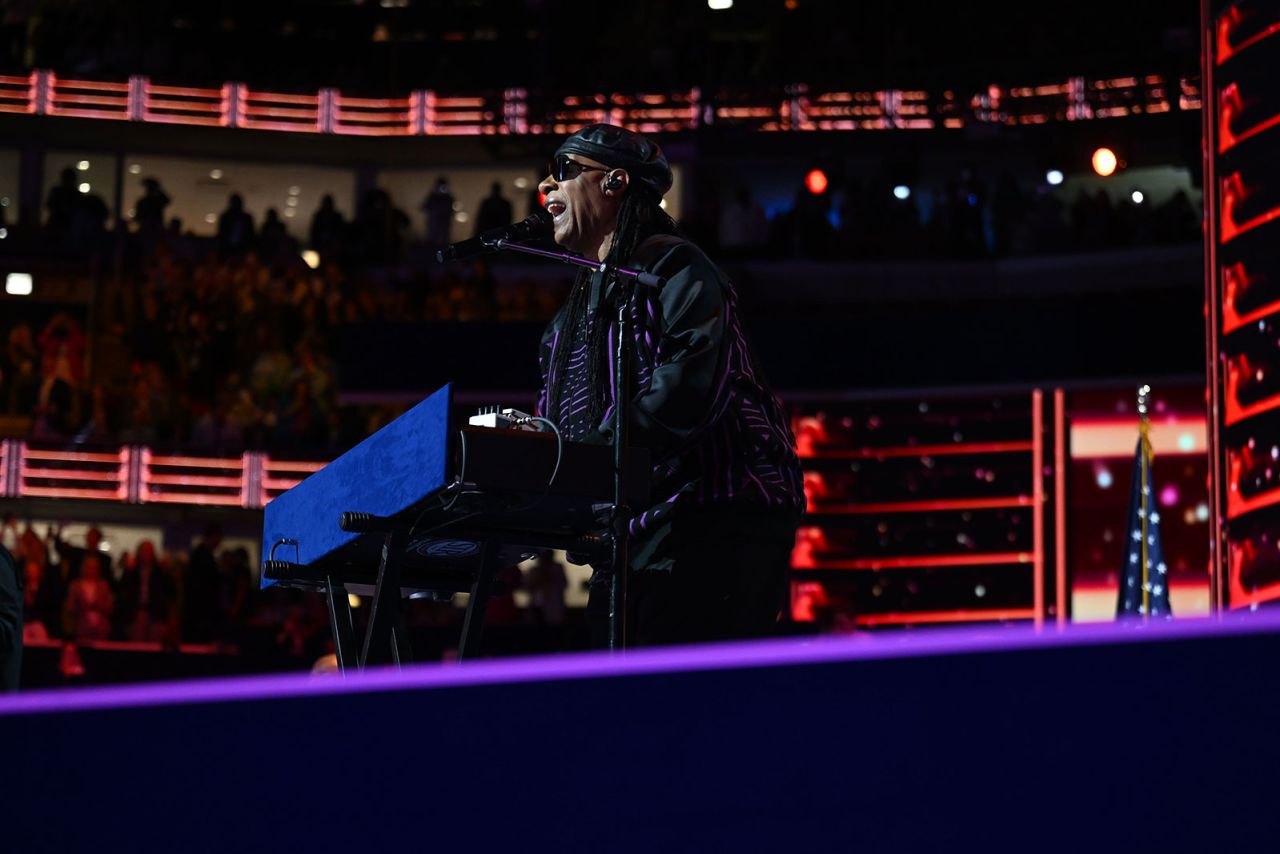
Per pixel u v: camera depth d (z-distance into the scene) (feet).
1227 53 56.08
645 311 23.56
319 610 98.89
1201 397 110.42
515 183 140.97
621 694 14.79
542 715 14.76
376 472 20.88
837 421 115.03
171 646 96.53
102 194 139.54
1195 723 13.58
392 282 121.19
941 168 132.36
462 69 141.69
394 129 138.72
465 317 118.93
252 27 146.51
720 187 134.72
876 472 114.32
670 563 22.70
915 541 112.98
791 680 14.66
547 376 25.55
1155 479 111.14
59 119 135.54
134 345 120.88
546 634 92.22
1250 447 54.80
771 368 113.80
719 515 22.72
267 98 137.90
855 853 13.53
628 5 143.23
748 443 23.16
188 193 142.41
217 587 101.14
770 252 121.70
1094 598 110.93
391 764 14.57
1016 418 113.39
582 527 21.80
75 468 114.52
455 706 14.82
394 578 20.49
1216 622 15.26
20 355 119.75
